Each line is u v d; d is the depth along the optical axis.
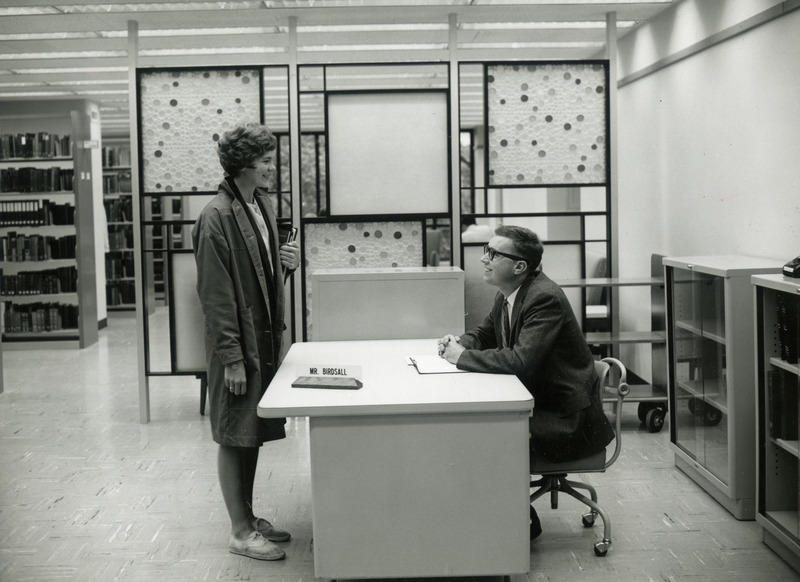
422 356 4.01
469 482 3.29
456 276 4.59
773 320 3.82
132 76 6.27
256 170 3.70
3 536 4.17
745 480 4.21
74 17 6.82
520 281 3.82
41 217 11.02
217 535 4.16
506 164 6.39
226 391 3.65
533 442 3.66
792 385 3.72
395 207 6.32
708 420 4.55
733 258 4.92
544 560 3.78
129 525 4.30
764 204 5.17
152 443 5.92
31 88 11.45
